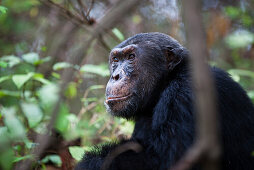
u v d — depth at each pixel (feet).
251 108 15.51
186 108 13.41
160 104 14.58
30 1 32.19
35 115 19.07
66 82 19.58
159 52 16.53
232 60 34.99
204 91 5.97
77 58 22.13
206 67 6.00
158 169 13.61
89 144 20.62
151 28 32.65
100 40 22.49
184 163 6.97
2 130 17.33
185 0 5.92
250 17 35.68
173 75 16.06
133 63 16.55
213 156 6.13
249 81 30.42
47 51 30.73
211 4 36.45
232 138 14.05
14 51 31.68
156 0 33.32
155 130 14.29
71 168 19.07
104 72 23.45
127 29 31.35
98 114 23.11
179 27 30.86
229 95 14.62
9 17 33.35
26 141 18.06
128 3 19.10
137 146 15.20
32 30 33.32
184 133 12.91
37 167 17.43
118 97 16.12
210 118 5.96
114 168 13.97
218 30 33.94
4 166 15.99
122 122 22.25
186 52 16.79
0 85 25.67
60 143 19.45
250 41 31.96
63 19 31.65
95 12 26.50
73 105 27.09
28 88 24.04
